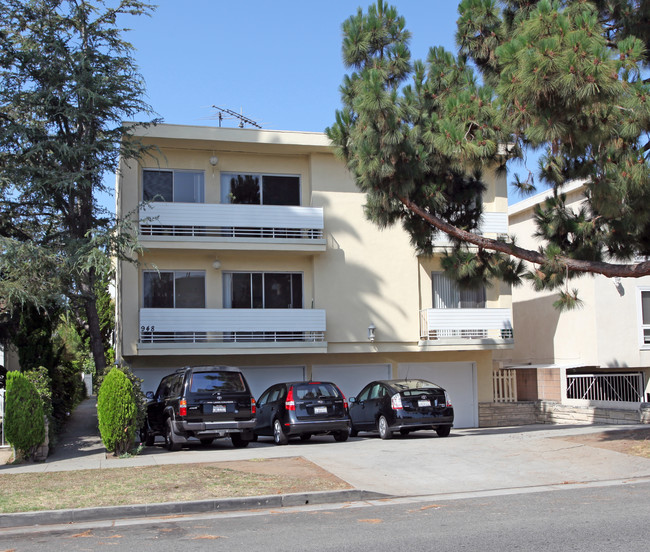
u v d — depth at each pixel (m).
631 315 23.77
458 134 12.18
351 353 22.69
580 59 10.30
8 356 25.61
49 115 17.75
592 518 7.98
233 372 15.89
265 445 17.33
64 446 16.25
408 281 22.61
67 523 8.83
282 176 22.53
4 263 15.55
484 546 6.85
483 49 14.18
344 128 14.03
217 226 20.75
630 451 12.50
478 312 22.16
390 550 6.82
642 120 10.89
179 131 20.73
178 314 20.25
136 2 18.66
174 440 15.35
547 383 24.06
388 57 14.43
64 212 18.47
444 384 23.67
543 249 14.13
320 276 21.98
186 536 7.79
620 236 13.80
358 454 13.30
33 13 18.00
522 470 11.55
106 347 35.00
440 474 11.41
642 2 12.68
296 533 7.76
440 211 14.84
